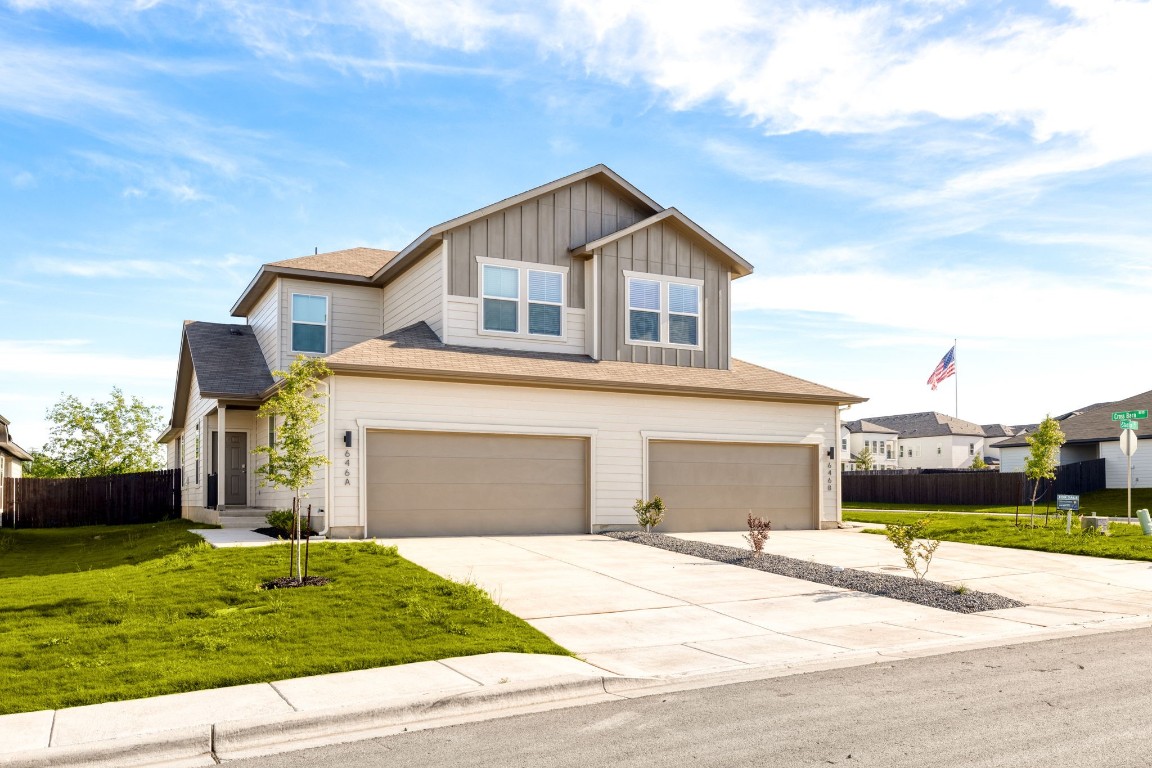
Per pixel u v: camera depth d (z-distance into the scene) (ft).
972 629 32.65
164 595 33.96
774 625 32.89
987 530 66.64
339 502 54.19
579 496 62.39
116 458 133.69
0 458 110.32
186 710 21.63
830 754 18.43
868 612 35.65
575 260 68.64
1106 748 18.58
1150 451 128.98
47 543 68.90
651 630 31.76
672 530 65.72
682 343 71.00
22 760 18.45
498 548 51.31
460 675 24.93
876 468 271.69
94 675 24.36
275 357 72.18
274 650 27.20
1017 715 21.26
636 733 20.36
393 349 59.31
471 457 58.95
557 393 61.77
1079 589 42.39
